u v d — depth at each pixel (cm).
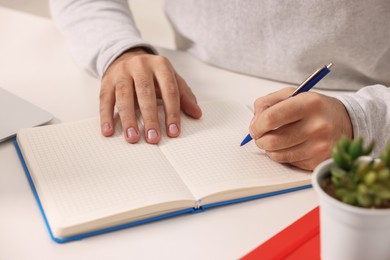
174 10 110
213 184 65
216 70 103
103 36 99
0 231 60
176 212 63
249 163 70
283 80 100
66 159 70
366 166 43
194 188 65
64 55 105
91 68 97
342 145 45
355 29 92
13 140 77
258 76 101
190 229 61
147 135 74
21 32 114
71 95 91
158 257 56
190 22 107
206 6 102
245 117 82
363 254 47
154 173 67
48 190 63
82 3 107
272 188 67
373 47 93
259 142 71
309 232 58
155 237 59
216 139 76
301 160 69
